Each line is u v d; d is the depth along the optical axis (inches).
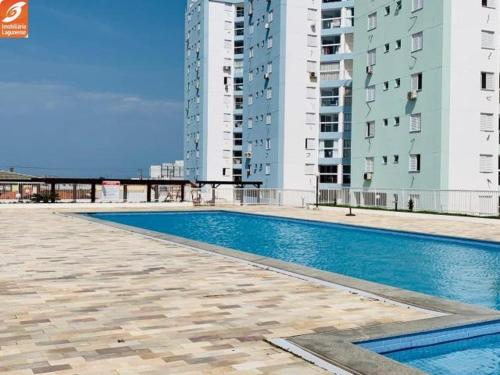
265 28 2209.6
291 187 2096.5
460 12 1321.4
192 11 3157.0
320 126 2237.9
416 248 775.1
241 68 2965.1
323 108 2180.1
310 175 2133.4
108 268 459.2
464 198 1254.3
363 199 1616.6
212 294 350.9
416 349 259.9
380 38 1556.3
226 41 2965.1
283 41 2081.7
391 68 1509.6
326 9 2294.5
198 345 237.6
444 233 840.9
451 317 290.5
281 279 408.8
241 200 1748.3
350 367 208.2
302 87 2114.9
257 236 969.5
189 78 3221.0
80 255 542.9
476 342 276.5
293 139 2101.4
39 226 885.8
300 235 975.0
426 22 1371.8
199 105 3006.9
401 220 1103.0
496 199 1311.5
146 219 1304.1
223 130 2967.5
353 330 262.2
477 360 255.3
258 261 495.8
